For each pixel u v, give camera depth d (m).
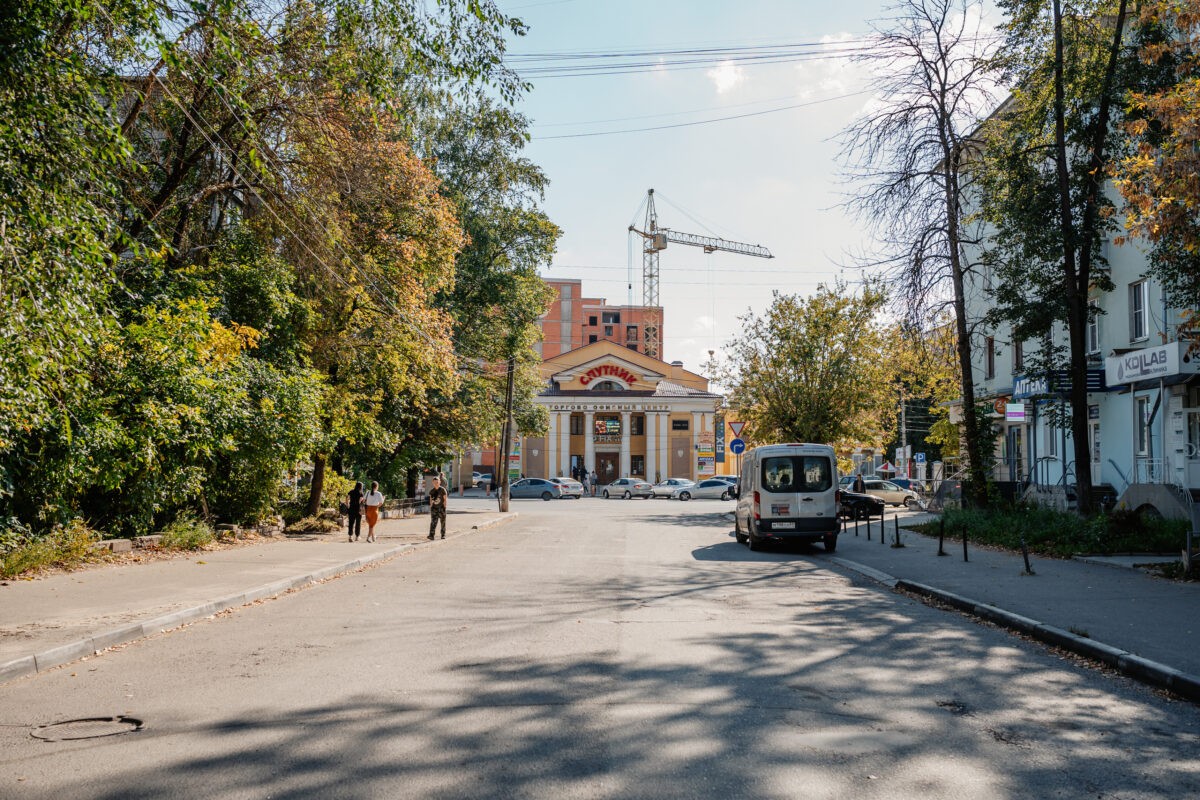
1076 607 10.56
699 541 23.75
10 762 4.99
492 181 34.16
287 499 26.72
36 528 14.55
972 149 22.14
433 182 23.12
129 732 5.59
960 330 23.34
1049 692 6.86
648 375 77.69
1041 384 23.69
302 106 16.83
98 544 15.17
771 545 21.98
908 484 45.25
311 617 10.41
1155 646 8.14
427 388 31.12
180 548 17.33
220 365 17.45
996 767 5.00
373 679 7.03
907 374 38.84
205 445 16.66
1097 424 26.52
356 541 21.53
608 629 9.45
